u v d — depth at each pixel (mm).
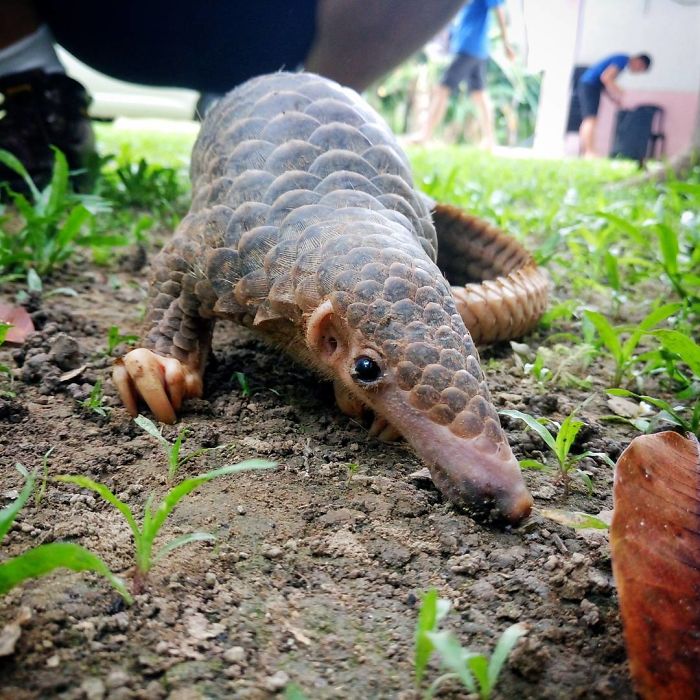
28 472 228
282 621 176
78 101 561
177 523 208
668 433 184
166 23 524
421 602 184
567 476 236
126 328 351
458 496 201
